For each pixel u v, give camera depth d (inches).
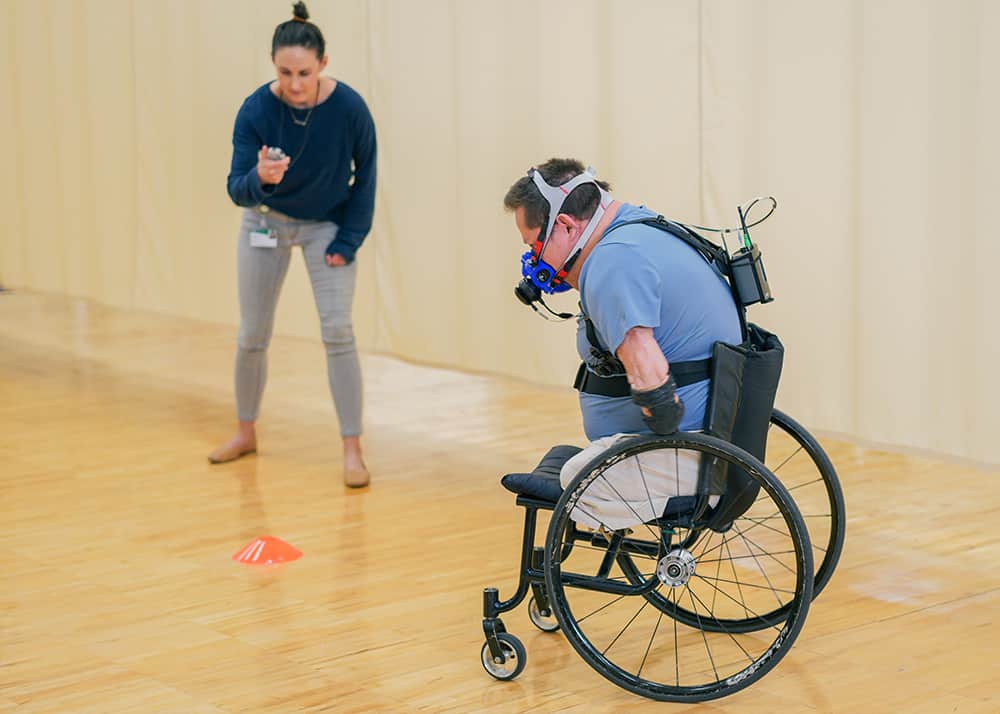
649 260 103.2
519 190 108.7
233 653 119.6
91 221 261.4
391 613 129.0
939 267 139.4
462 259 191.8
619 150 169.0
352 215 169.2
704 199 159.8
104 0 248.7
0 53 278.4
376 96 200.4
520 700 109.2
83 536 154.5
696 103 159.6
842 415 150.8
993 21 132.0
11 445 197.5
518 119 181.2
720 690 105.0
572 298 177.9
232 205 228.8
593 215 108.1
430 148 194.2
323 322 172.6
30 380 243.3
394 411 217.9
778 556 144.6
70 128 262.8
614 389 108.6
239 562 144.6
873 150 143.3
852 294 147.9
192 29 229.9
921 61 138.3
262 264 175.0
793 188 151.6
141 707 108.5
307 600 132.9
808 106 149.0
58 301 332.8
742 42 154.2
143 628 126.0
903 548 146.3
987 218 135.0
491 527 156.2
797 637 111.9
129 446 196.1
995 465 137.1
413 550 148.0
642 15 163.8
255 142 165.9
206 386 236.7
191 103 232.8
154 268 247.8
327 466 184.2
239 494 171.0
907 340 143.1
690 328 105.3
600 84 170.4
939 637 120.7
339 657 118.4
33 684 113.3
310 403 223.0
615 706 108.0
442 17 189.2
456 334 194.9
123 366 254.8
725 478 105.0
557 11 173.8
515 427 205.8
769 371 107.3
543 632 123.8
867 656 116.7
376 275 205.0
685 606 129.3
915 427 143.6
